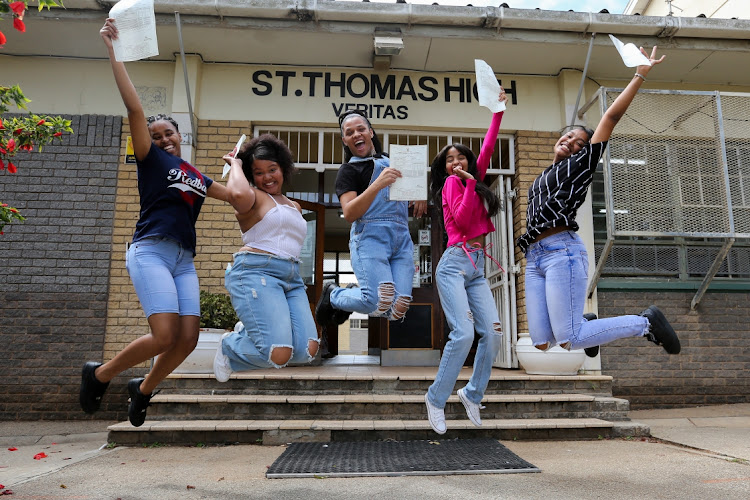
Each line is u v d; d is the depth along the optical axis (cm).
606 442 422
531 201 327
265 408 450
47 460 393
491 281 689
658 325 307
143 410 304
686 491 270
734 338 613
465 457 350
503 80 658
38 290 572
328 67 646
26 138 372
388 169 290
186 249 288
